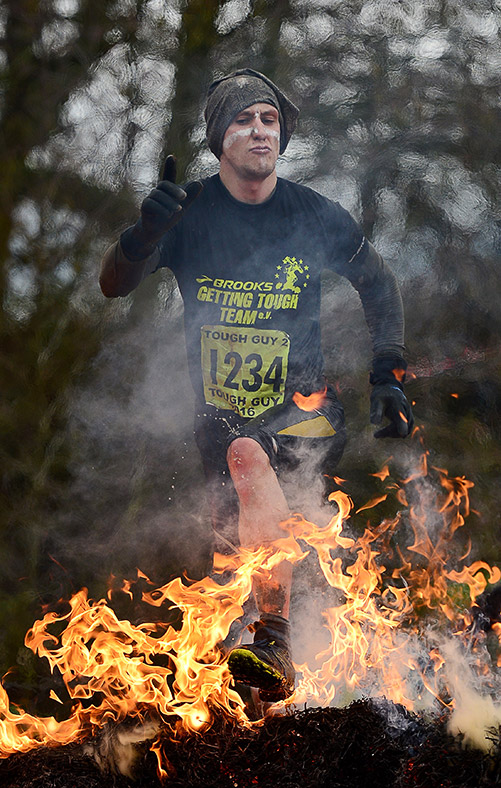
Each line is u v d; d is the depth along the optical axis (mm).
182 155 13328
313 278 6301
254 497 5641
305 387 6191
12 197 13211
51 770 5195
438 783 4699
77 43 13633
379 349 6742
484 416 13359
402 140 13906
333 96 13914
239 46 13734
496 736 4965
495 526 12211
